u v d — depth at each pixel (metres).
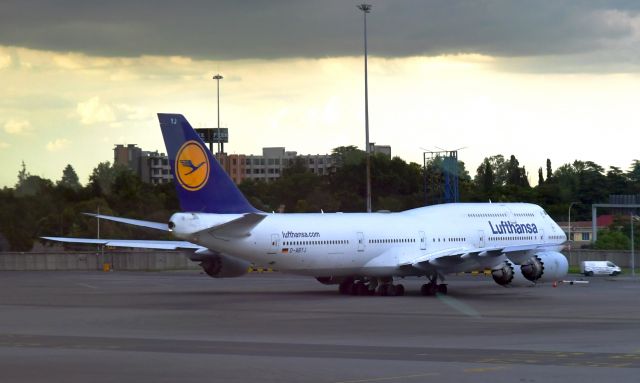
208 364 25.47
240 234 49.91
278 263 51.53
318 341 31.02
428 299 51.47
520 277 54.81
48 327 35.84
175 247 54.59
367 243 54.44
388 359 26.41
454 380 22.78
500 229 60.88
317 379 22.95
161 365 25.31
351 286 56.41
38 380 22.98
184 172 49.22
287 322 37.75
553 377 23.20
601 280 74.06
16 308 44.62
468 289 60.88
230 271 54.19
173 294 54.69
